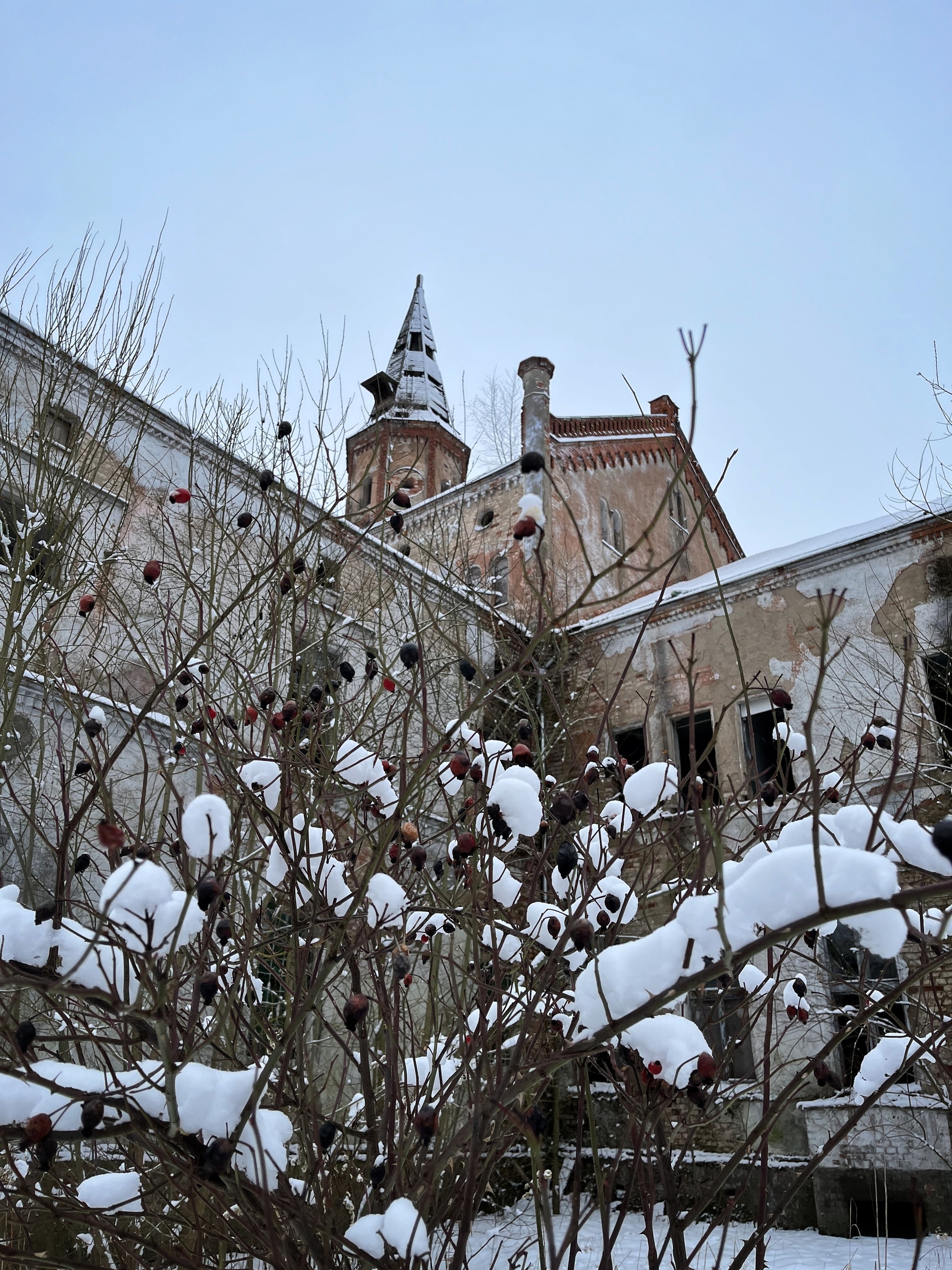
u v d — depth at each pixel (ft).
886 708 37.81
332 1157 9.28
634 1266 19.49
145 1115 6.91
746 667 44.32
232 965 10.28
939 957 7.70
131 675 27.61
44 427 23.49
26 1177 9.73
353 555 24.88
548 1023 9.39
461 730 10.14
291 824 8.97
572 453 63.67
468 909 9.75
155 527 29.58
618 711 46.88
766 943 5.64
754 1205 29.84
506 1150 9.07
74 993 6.03
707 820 7.67
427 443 78.69
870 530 43.24
